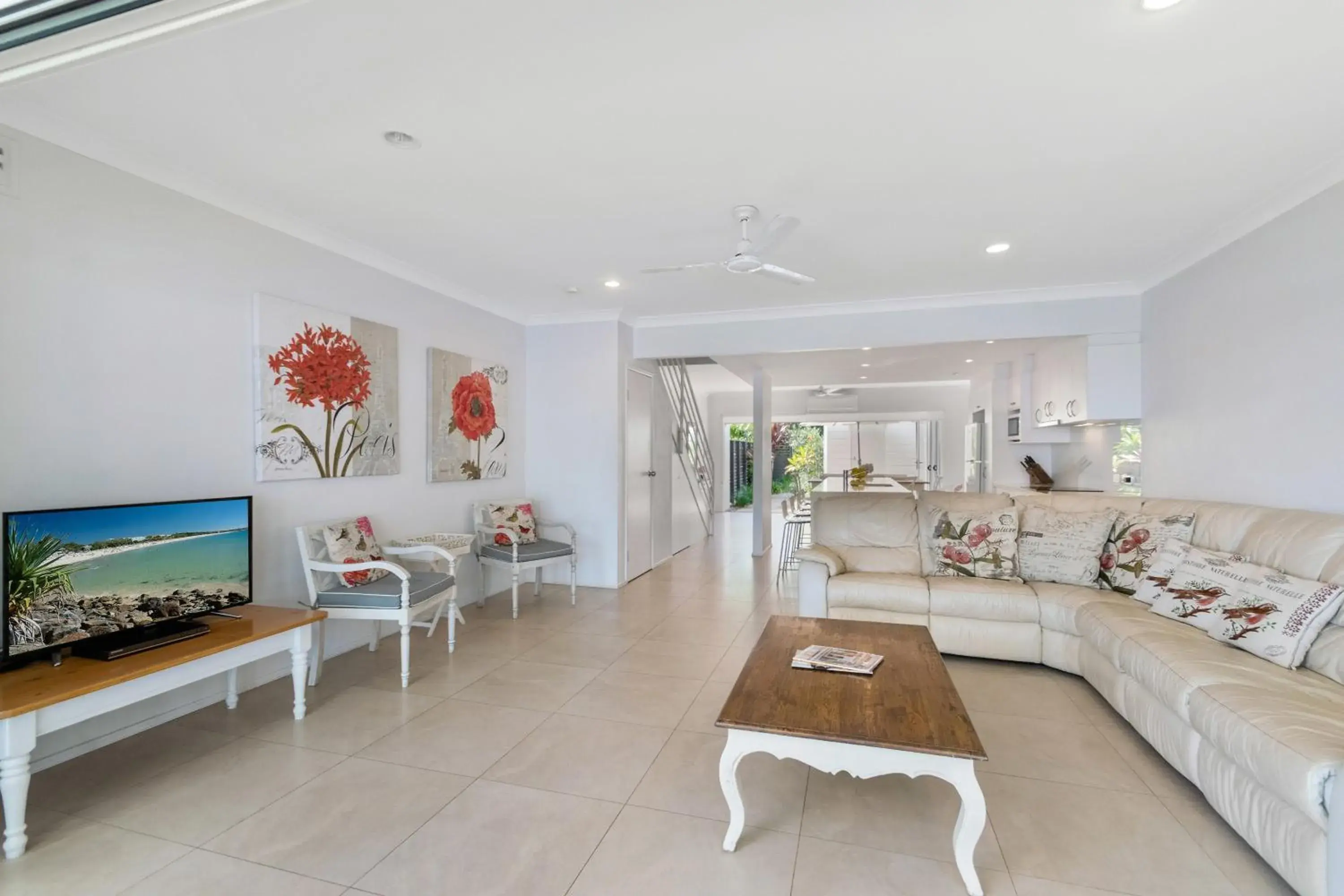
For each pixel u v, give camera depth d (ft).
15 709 5.93
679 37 5.87
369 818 6.68
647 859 6.03
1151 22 5.66
